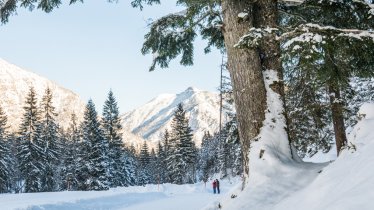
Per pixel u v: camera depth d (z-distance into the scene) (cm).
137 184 7400
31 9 859
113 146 5781
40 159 4928
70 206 2200
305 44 604
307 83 1089
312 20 850
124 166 6875
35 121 5038
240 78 764
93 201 2577
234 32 770
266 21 777
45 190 5047
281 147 723
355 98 1719
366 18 783
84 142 4766
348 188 428
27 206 1823
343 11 801
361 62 784
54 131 5547
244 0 774
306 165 711
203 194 3881
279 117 746
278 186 643
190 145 6731
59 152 5719
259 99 750
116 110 5891
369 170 429
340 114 1282
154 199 3322
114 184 5222
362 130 598
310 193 529
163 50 980
